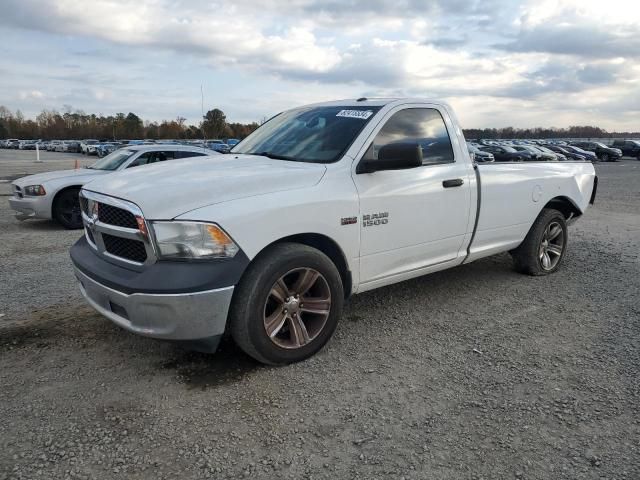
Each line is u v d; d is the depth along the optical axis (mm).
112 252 3266
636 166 37281
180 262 2912
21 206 8641
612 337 3875
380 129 3893
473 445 2527
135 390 3027
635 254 6781
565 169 5719
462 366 3381
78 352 3531
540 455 2449
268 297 3150
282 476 2299
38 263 6074
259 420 2729
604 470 2342
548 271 5633
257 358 3227
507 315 4348
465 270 5773
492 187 4680
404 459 2418
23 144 77188
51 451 2451
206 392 3010
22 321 4086
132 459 2402
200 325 2916
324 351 3588
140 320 2936
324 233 3393
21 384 3086
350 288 3711
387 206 3768
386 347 3670
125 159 9273
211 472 2318
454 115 4547
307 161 3758
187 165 3732
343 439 2572
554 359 3494
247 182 3201
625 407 2875
